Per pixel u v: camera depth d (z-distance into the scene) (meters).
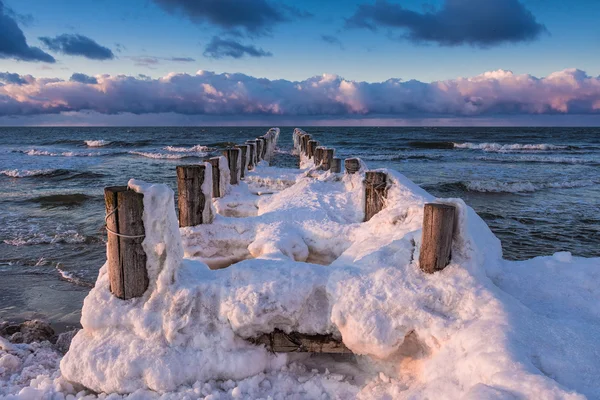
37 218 12.39
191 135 73.00
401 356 3.40
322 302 3.60
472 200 15.73
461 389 2.70
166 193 3.52
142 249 3.53
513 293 3.90
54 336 5.22
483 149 43.09
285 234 5.18
